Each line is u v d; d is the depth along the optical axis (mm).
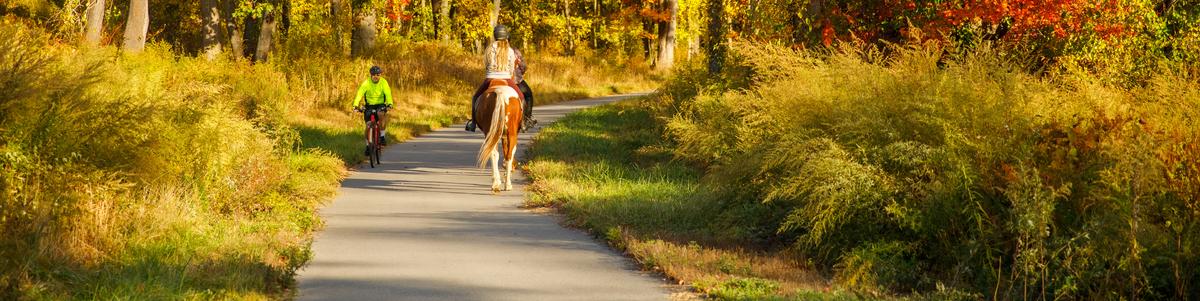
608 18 74312
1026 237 8469
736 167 11711
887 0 19156
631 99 40031
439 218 13445
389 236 11867
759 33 20656
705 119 16484
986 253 9320
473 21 59594
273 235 10977
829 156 10273
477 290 8844
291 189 14406
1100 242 8570
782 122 11461
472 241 11562
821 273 10047
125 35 28109
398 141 26031
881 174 10125
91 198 9391
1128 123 9484
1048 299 8797
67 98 9625
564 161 19781
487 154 16094
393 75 39750
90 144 9844
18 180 8828
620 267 10031
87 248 8875
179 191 11156
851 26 19469
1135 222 8305
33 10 29062
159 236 9930
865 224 10156
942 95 10211
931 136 10219
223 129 12500
